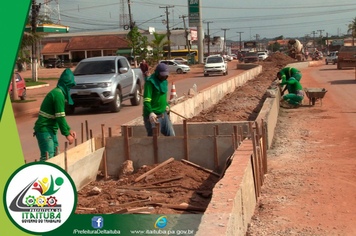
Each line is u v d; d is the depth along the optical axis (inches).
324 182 251.3
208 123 352.2
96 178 300.4
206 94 609.9
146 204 220.2
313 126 445.7
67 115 587.2
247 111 553.3
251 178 215.8
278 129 436.1
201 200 226.8
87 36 3073.3
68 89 257.6
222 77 1359.5
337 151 328.2
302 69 1720.0
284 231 184.2
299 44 2313.0
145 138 302.8
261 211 210.7
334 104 617.6
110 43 2691.9
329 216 200.4
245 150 243.3
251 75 1175.0
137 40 1811.0
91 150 299.0
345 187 240.7
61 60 2797.7
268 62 2049.7
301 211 207.9
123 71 601.3
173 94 653.3
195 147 298.2
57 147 261.1
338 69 1535.4
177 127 359.3
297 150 338.3
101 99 574.2
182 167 275.6
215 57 1491.1
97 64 627.2
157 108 304.5
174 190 244.4
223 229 139.7
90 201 236.5
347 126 435.8
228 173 196.1
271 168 289.1
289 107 598.5
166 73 296.2
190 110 514.3
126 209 207.5
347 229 185.0
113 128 462.6
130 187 252.5
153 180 262.8
